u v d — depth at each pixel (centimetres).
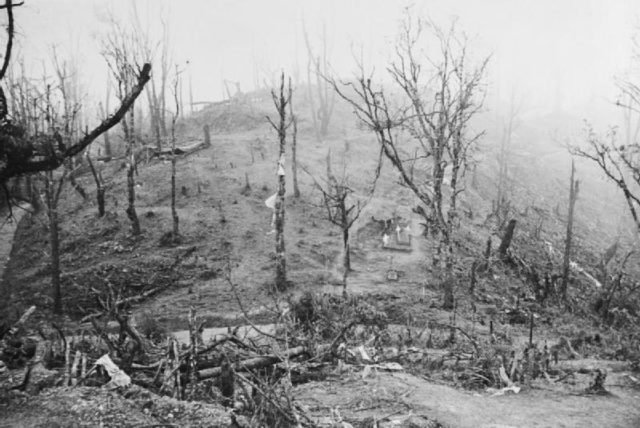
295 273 2414
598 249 3662
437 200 1970
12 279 2430
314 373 857
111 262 2431
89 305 2031
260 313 1847
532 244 3306
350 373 873
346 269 1839
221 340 825
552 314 2100
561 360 1184
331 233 2950
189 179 3519
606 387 886
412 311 1853
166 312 1914
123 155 4216
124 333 840
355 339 1179
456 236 3005
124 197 3306
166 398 582
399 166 1859
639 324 2139
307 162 4047
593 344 1484
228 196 3303
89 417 516
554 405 758
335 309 1481
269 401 582
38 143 711
